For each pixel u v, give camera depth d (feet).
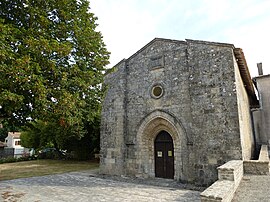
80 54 31.94
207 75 37.47
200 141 36.14
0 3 26.63
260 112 61.67
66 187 36.58
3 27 21.59
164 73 43.65
